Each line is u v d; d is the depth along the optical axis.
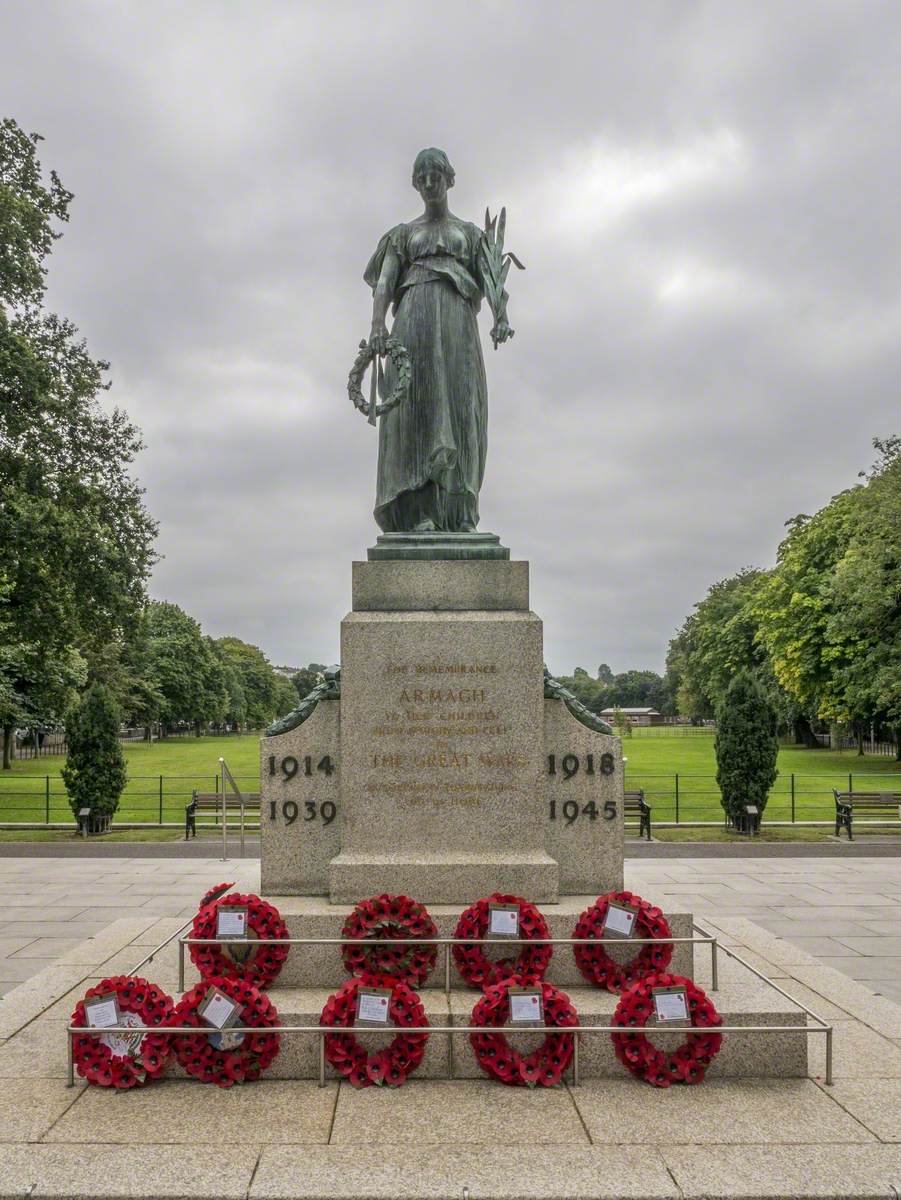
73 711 21.66
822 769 41.44
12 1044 6.85
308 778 8.23
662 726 129.50
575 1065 6.17
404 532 8.91
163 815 24.62
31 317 25.81
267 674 140.25
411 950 7.03
